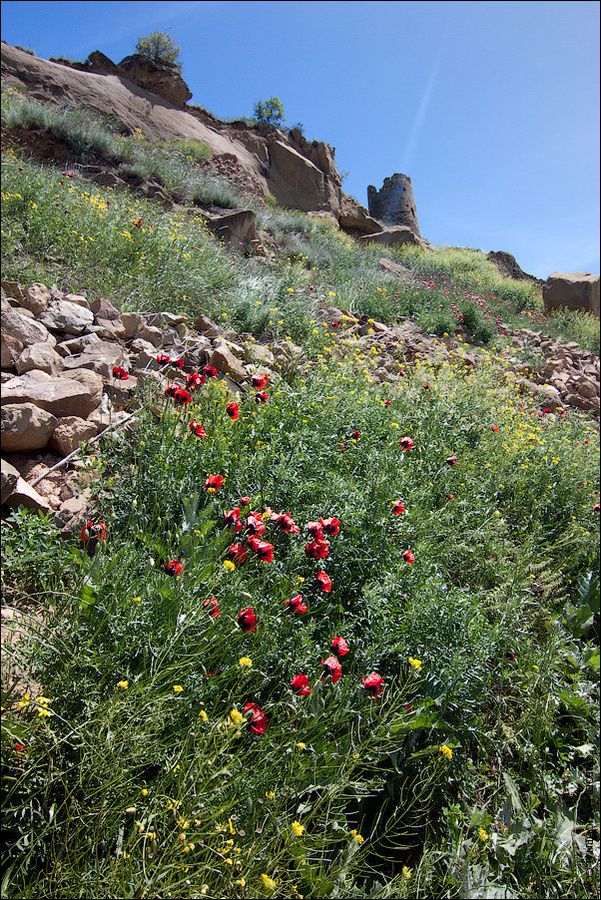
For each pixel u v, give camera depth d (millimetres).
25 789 1904
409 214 34156
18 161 10008
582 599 4371
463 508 4484
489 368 8398
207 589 2510
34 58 19391
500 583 3893
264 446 3740
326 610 2889
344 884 2045
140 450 3588
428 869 2260
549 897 2439
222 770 1823
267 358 5875
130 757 1873
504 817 2689
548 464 5742
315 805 2078
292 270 10273
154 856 1731
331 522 2924
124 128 18219
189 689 2207
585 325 14633
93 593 2340
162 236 7957
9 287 5227
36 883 1724
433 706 2686
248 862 1845
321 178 27312
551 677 3416
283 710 2371
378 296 10836
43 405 3951
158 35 25109
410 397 6176
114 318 5707
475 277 18812
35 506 3211
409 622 2904
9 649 2174
